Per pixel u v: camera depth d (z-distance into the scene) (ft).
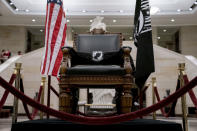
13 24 54.65
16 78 10.10
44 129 7.44
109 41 13.35
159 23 52.90
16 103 10.18
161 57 38.50
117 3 44.98
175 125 7.49
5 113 27.94
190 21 51.67
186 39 54.75
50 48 12.31
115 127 7.41
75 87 10.94
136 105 19.79
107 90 35.58
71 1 44.45
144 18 11.10
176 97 6.23
